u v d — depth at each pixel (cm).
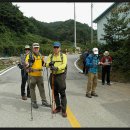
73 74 2003
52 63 851
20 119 812
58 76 850
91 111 905
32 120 802
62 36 9581
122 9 1805
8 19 6106
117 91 1284
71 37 9394
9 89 1313
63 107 841
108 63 1477
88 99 1098
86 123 774
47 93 1216
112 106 978
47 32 9538
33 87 943
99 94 1207
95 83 1156
